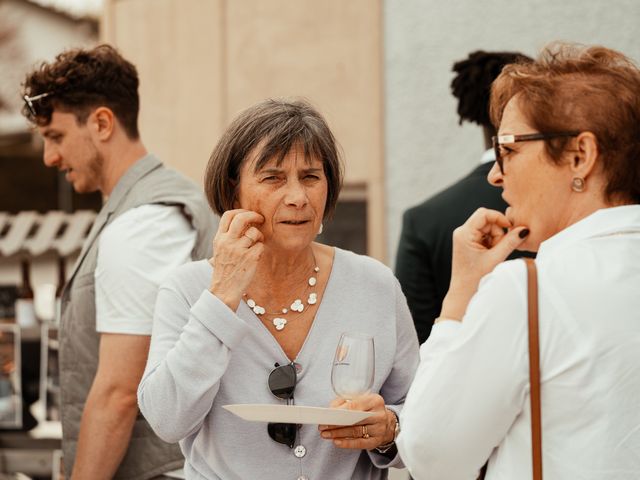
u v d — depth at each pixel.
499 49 5.70
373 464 2.93
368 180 6.06
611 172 2.25
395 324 2.99
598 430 2.14
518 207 2.34
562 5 5.55
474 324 2.23
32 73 3.82
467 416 2.23
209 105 6.56
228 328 2.70
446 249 3.83
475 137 5.76
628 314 2.17
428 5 5.88
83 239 4.80
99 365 3.55
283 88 6.32
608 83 2.25
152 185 3.75
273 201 2.77
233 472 2.80
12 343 4.73
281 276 2.90
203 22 6.56
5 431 4.75
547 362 2.18
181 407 2.69
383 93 6.04
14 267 5.70
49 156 3.89
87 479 3.49
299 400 2.82
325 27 6.18
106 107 3.82
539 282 2.21
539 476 2.19
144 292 3.51
